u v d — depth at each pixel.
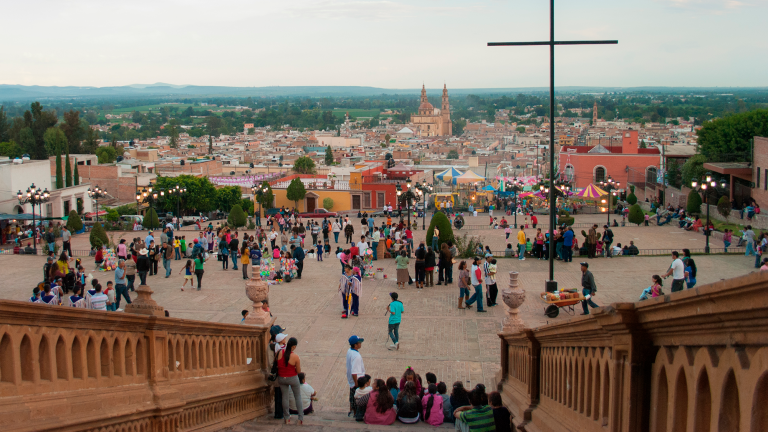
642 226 41.66
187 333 8.40
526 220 46.00
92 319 6.05
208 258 30.14
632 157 66.81
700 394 3.79
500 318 19.19
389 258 29.83
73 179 69.88
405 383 11.42
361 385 11.12
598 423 5.74
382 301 21.34
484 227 43.41
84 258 31.08
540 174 108.00
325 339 17.12
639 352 4.66
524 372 9.87
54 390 5.61
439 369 14.76
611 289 22.55
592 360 5.99
